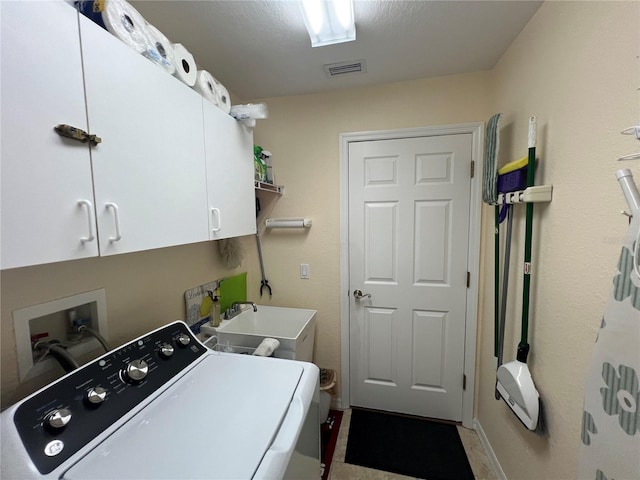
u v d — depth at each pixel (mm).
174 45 929
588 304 854
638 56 679
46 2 536
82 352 916
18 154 497
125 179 712
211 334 1502
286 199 1998
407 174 1796
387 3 1099
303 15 1109
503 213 1294
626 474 566
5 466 513
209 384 864
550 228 1040
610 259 773
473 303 1763
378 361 1969
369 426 1854
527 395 1097
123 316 1069
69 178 582
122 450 611
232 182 1257
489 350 1627
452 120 1701
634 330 554
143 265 1162
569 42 934
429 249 1815
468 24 1228
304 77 1678
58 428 597
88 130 617
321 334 2037
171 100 879
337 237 1944
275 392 828
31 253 521
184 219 945
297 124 1927
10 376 740
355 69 1599
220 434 665
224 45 1351
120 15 704
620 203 741
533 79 1168
